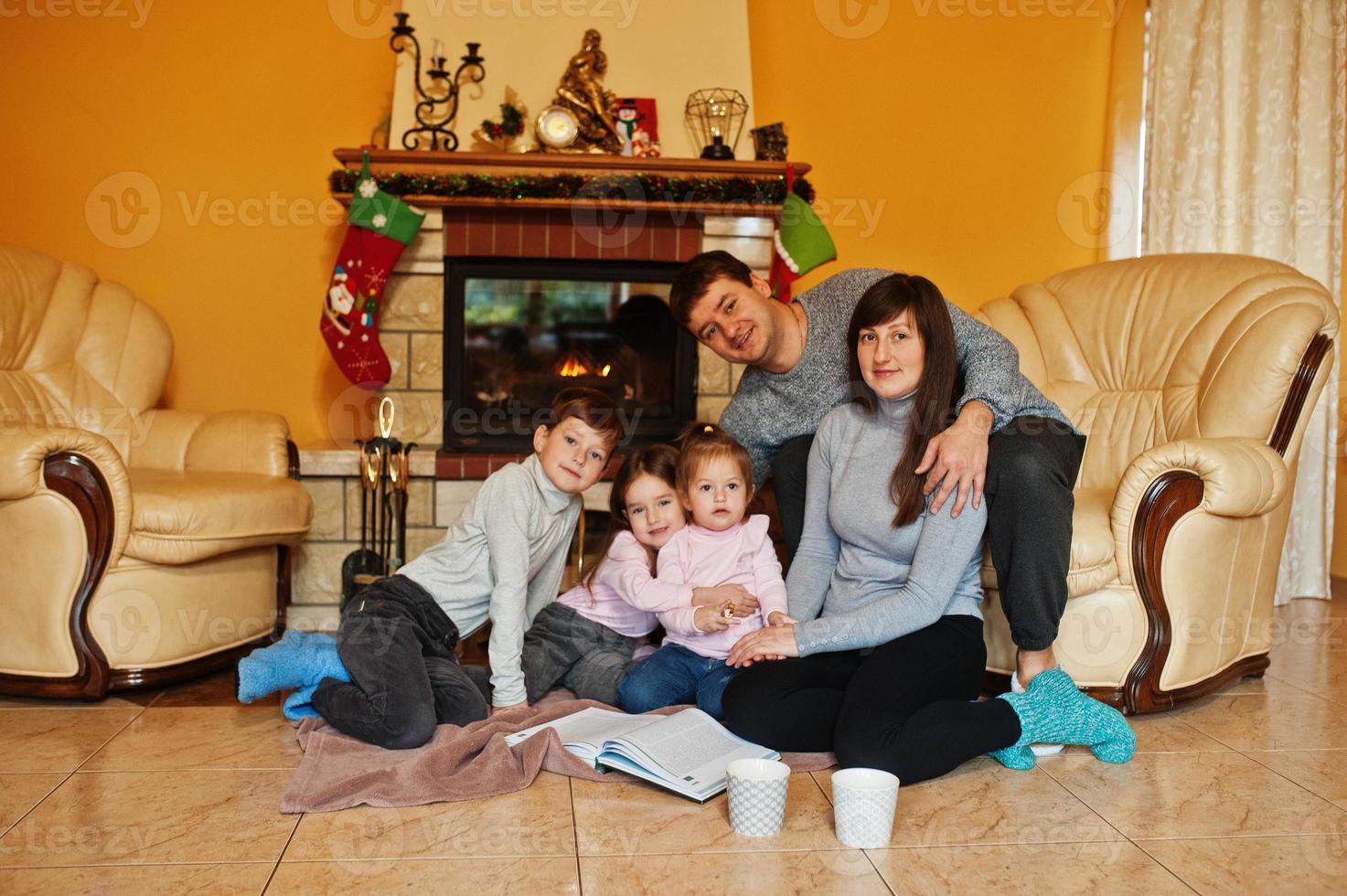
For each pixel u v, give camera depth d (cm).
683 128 363
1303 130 364
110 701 238
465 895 144
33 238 370
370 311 336
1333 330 259
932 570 199
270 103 374
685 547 232
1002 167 396
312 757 192
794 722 194
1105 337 290
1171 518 225
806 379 240
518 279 356
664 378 364
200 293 376
